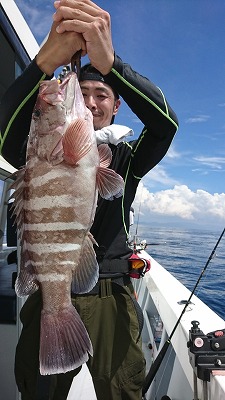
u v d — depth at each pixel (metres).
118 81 0.71
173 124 0.78
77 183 0.67
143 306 2.15
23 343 0.88
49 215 0.66
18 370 0.88
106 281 0.87
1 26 1.19
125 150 0.93
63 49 0.65
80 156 0.66
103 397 0.85
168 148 0.84
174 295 1.50
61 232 0.66
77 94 0.71
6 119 0.73
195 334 0.85
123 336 0.86
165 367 1.35
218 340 0.83
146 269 0.95
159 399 1.32
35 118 0.69
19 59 1.36
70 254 0.67
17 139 0.76
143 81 0.74
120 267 0.89
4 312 1.27
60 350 0.62
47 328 0.64
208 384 0.82
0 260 1.76
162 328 1.67
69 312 0.65
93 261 0.69
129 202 0.92
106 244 0.88
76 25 0.62
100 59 0.67
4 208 1.56
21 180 0.69
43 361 0.61
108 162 0.77
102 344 0.85
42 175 0.67
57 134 0.67
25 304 0.91
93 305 0.86
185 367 1.02
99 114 0.95
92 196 0.69
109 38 0.66
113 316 0.86
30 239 0.67
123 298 0.88
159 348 1.46
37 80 0.70
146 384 1.04
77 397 1.28
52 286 0.66
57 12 0.63
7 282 1.44
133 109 0.77
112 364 0.84
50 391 0.86
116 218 0.90
